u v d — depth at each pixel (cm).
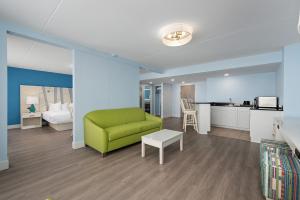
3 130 211
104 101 361
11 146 318
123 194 162
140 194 162
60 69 547
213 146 326
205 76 550
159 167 226
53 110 561
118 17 197
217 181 188
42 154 273
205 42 281
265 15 189
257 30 230
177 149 307
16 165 228
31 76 545
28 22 212
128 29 232
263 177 152
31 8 178
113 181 187
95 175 201
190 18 197
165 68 532
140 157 264
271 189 146
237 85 532
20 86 518
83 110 319
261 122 347
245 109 475
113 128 306
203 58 394
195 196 159
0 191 164
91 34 251
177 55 367
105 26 223
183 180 190
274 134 286
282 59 312
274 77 462
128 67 423
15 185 176
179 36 230
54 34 251
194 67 474
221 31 234
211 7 173
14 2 167
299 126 193
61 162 240
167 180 190
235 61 390
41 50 336
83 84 317
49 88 585
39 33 244
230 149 307
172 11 183
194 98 747
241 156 269
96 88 343
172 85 832
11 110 504
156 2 166
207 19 199
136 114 403
